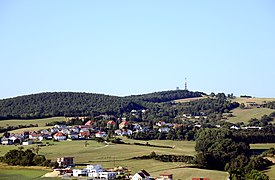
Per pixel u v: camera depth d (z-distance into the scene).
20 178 162.50
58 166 187.88
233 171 171.75
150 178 164.62
